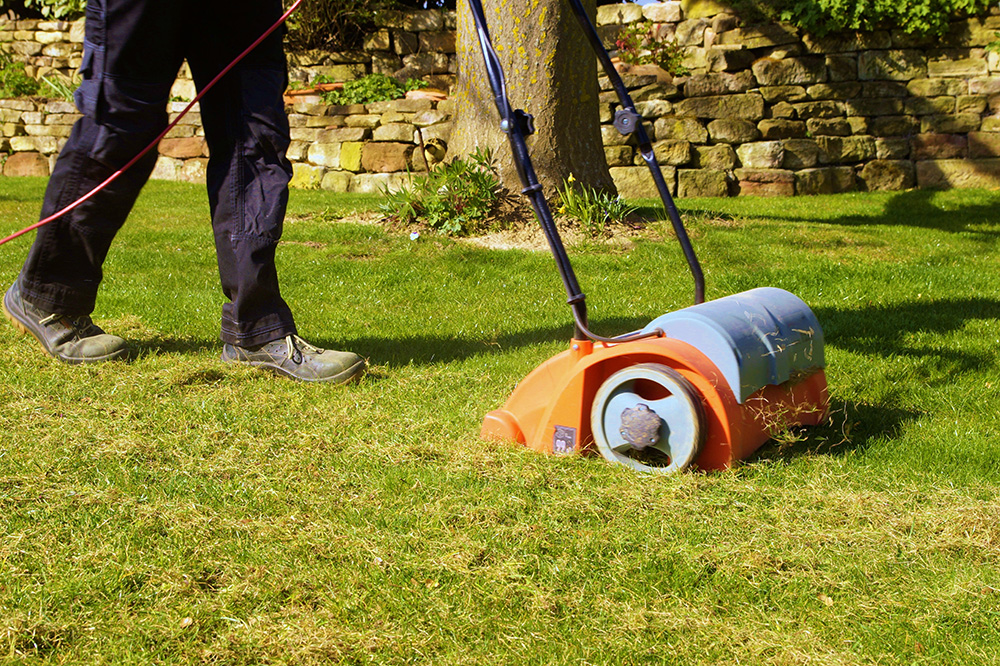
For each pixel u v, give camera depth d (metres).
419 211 7.57
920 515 2.24
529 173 2.52
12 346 3.72
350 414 3.01
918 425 3.03
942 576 1.95
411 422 2.92
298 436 2.77
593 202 7.35
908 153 11.39
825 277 5.73
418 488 2.36
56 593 1.77
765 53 11.61
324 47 12.90
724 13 11.72
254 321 3.47
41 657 1.59
